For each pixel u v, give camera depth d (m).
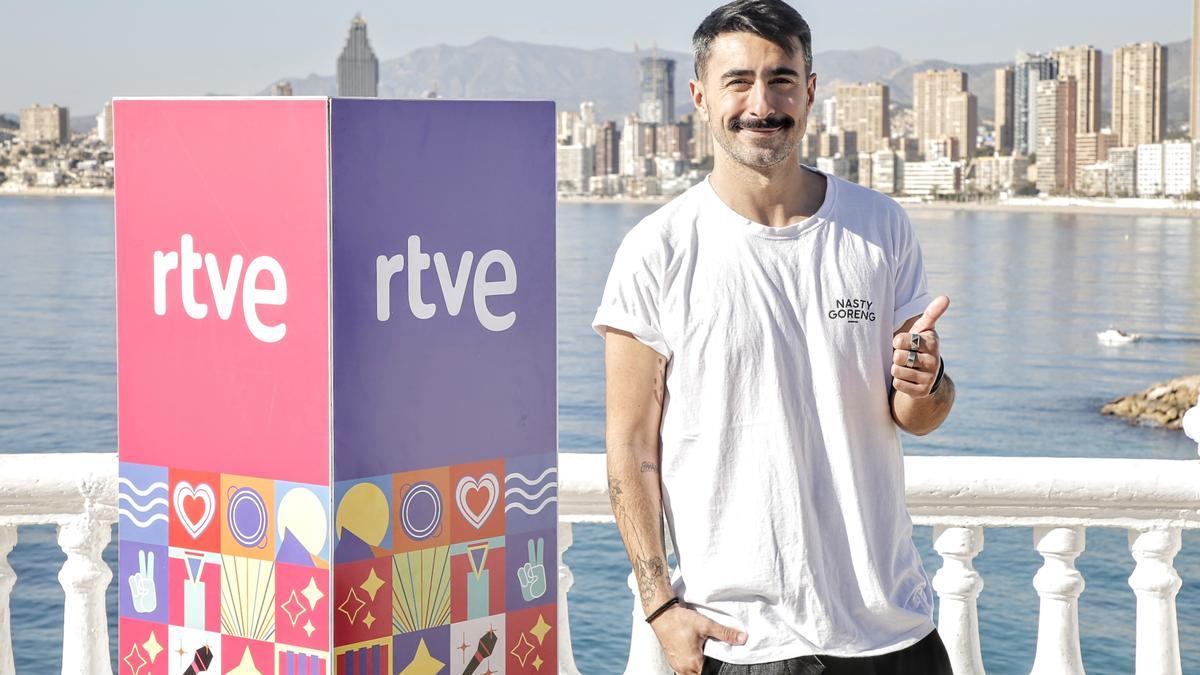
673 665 2.05
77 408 46.69
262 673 1.86
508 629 2.01
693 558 2.04
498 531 1.98
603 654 16.02
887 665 2.03
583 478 2.76
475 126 1.87
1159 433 46.28
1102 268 113.94
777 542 2.00
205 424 1.86
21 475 2.70
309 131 1.72
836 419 2.02
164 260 1.86
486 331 1.92
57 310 77.12
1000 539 20.53
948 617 2.84
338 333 1.74
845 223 2.07
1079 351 69.12
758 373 2.02
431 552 1.90
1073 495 2.74
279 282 1.77
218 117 1.79
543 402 2.01
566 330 70.12
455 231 1.86
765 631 2.00
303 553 1.80
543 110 1.95
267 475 1.81
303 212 1.73
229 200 1.79
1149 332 76.44
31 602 17.91
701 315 2.03
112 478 2.72
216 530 1.87
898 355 1.96
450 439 1.89
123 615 1.96
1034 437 46.41
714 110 2.04
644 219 2.12
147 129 1.85
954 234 160.12
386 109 1.76
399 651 1.87
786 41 1.99
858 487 2.04
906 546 2.11
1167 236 157.25
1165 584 2.79
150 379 1.90
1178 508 2.75
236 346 1.82
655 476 2.07
